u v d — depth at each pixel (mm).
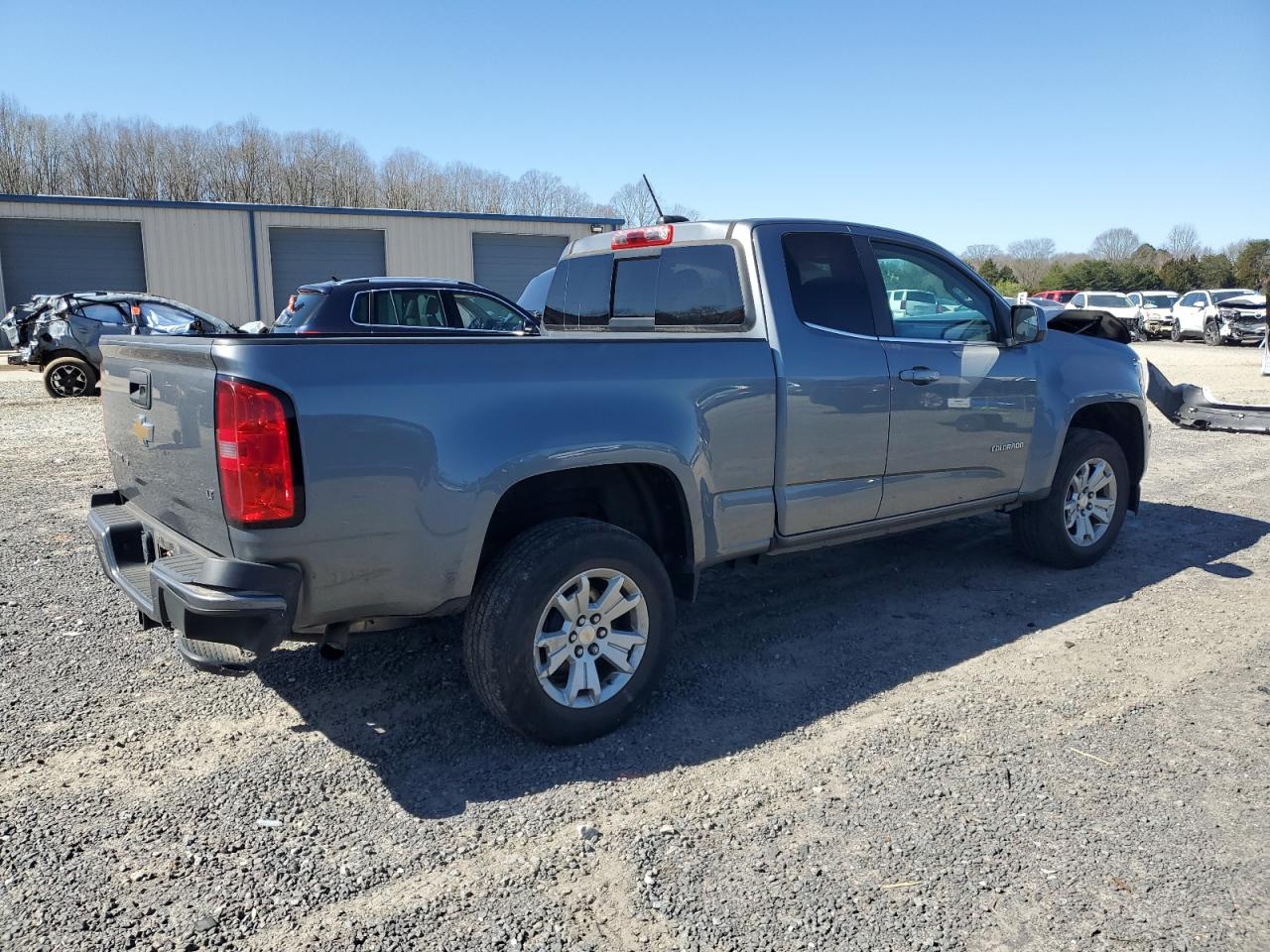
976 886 2611
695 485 3729
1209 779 3174
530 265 31016
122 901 2533
